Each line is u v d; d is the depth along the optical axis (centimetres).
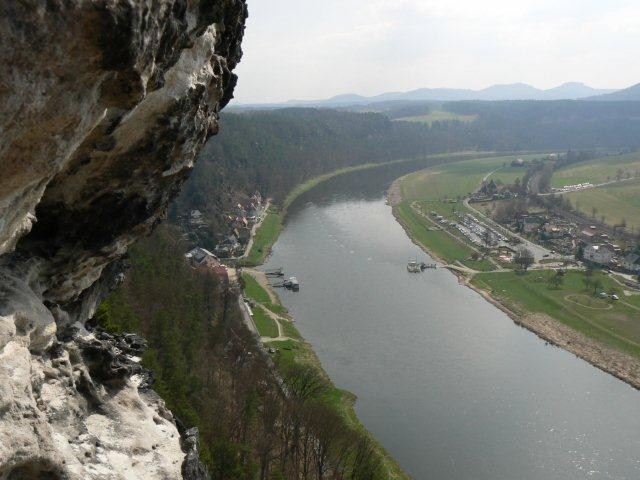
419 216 17725
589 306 10931
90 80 1351
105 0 1203
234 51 2600
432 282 12112
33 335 1877
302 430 5950
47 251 2311
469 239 15550
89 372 2423
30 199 1630
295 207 18738
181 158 2406
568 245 15412
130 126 1981
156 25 1423
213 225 15000
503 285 12112
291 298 10706
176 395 4859
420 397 7400
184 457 2462
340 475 5478
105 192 2238
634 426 6912
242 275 11712
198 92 2148
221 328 7694
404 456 6169
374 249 14212
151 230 2859
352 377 7819
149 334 6019
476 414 7069
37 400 1783
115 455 2123
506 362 8550
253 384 6425
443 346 8962
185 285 8412
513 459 6206
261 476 5094
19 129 1296
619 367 8519
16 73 1183
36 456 1545
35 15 1134
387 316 10044
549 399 7500
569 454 6338
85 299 2986
